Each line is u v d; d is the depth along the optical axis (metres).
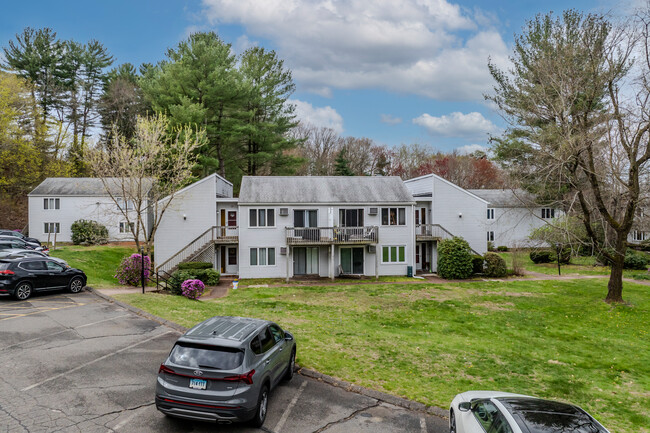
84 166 49.44
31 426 7.10
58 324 13.38
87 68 55.88
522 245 42.88
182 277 21.27
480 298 22.41
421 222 32.91
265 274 28.48
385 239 29.77
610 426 8.95
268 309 18.52
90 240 38.59
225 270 30.30
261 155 39.69
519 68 31.61
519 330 16.84
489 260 29.94
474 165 70.56
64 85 53.44
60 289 18.34
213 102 35.75
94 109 55.22
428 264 32.50
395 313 18.98
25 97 45.12
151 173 28.38
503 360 13.01
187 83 34.59
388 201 29.61
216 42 38.44
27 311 14.90
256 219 28.34
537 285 26.38
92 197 40.06
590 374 12.23
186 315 15.30
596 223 33.88
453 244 29.05
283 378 9.92
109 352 10.90
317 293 23.41
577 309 20.11
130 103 52.84
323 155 69.81
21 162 42.66
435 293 23.70
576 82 19.97
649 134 19.36
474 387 10.54
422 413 8.73
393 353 12.83
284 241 28.61
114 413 7.71
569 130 20.11
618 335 16.36
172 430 7.23
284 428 7.59
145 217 40.78
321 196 29.34
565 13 29.81
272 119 42.41
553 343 15.22
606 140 20.64
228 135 38.12
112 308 15.91
